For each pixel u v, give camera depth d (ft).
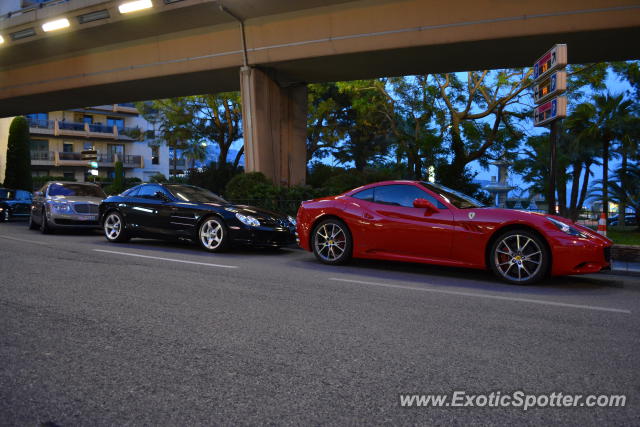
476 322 13.16
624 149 73.77
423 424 7.16
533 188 81.61
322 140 108.47
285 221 30.58
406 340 11.32
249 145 59.16
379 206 23.54
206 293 16.31
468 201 22.93
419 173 77.15
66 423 7.02
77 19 61.67
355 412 7.50
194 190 33.78
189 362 9.59
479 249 20.52
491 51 50.49
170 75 63.36
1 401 7.72
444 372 9.28
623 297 17.58
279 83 64.28
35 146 168.35
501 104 68.03
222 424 7.05
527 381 8.90
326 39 52.90
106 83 68.28
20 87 76.48
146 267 21.97
